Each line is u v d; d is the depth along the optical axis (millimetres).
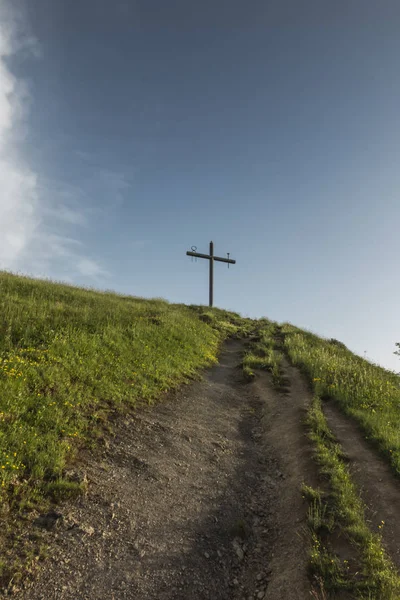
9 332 10938
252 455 9828
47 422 7742
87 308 15945
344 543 6168
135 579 5324
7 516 5562
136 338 14383
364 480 8156
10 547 5133
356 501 7250
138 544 5914
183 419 10578
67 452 7266
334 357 18969
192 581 5602
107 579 5191
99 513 6238
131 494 6941
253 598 5648
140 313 18703
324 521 6676
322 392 13406
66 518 5887
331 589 5305
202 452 9227
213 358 17172
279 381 14781
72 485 6449
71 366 10289
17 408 7641
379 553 5754
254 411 12609
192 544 6273
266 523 7332
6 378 8453
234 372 16312
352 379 14953
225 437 10383
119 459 7805
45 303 14695
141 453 8281
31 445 6852
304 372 16047
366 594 5102
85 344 11883
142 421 9570
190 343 17266
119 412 9492
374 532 6512
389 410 12109
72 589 4902
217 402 12641
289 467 9023
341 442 9961
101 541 5738
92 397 9445
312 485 7957
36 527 5570
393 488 7812
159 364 13180
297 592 5449
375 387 14430
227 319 26984
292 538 6617
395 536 6453
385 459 8977
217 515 7172
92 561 5371
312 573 5672
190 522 6762
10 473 6176
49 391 8781
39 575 4918
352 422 11281
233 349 20469
